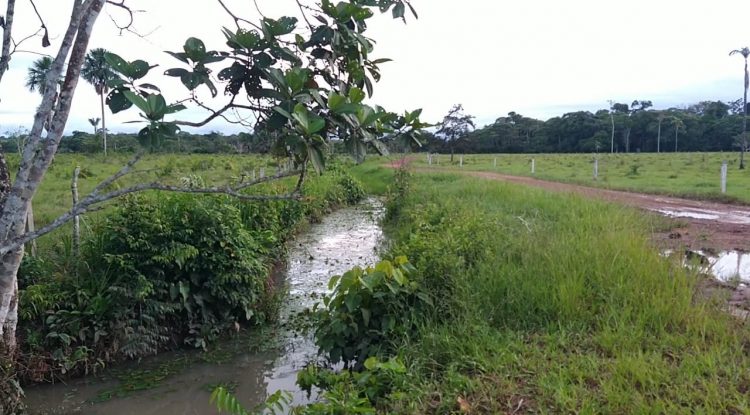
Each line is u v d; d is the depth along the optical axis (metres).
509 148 74.50
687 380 3.52
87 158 31.84
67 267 6.20
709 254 7.79
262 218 10.49
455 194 14.84
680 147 68.69
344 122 2.66
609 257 5.86
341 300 5.22
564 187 17.33
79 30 2.79
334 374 4.86
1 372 4.79
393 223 14.12
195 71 2.56
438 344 4.56
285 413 4.83
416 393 3.78
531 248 6.38
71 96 2.82
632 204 12.35
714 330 4.28
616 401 3.33
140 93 2.56
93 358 5.84
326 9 2.85
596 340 4.28
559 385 3.55
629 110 82.62
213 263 6.76
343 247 12.09
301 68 2.65
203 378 5.84
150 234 6.48
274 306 7.52
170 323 6.55
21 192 2.82
